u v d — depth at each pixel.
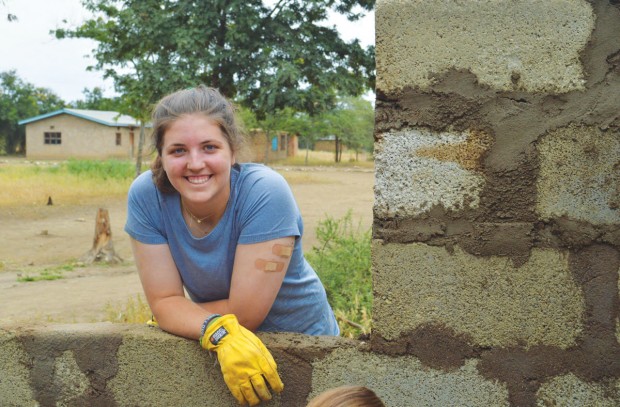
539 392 2.41
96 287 9.13
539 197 2.36
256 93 13.56
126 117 53.00
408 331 2.48
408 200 2.45
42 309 7.63
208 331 2.46
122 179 26.56
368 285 5.98
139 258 2.67
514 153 2.37
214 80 13.36
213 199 2.48
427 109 2.41
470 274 2.42
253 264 2.50
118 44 14.30
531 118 2.35
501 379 2.43
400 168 2.45
